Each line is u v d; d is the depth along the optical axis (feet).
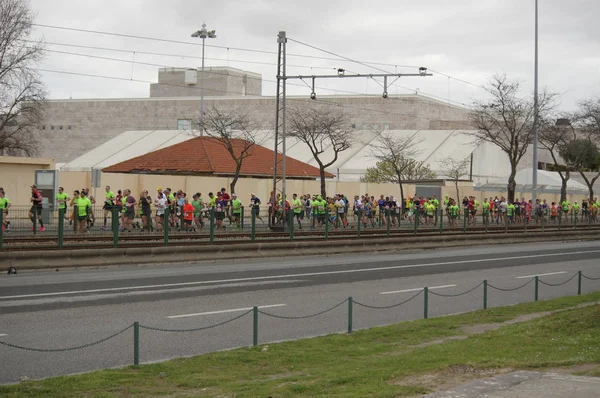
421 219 162.50
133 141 267.39
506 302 70.23
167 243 96.58
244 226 112.16
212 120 253.24
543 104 202.49
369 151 261.85
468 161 250.57
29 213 89.97
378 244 121.60
